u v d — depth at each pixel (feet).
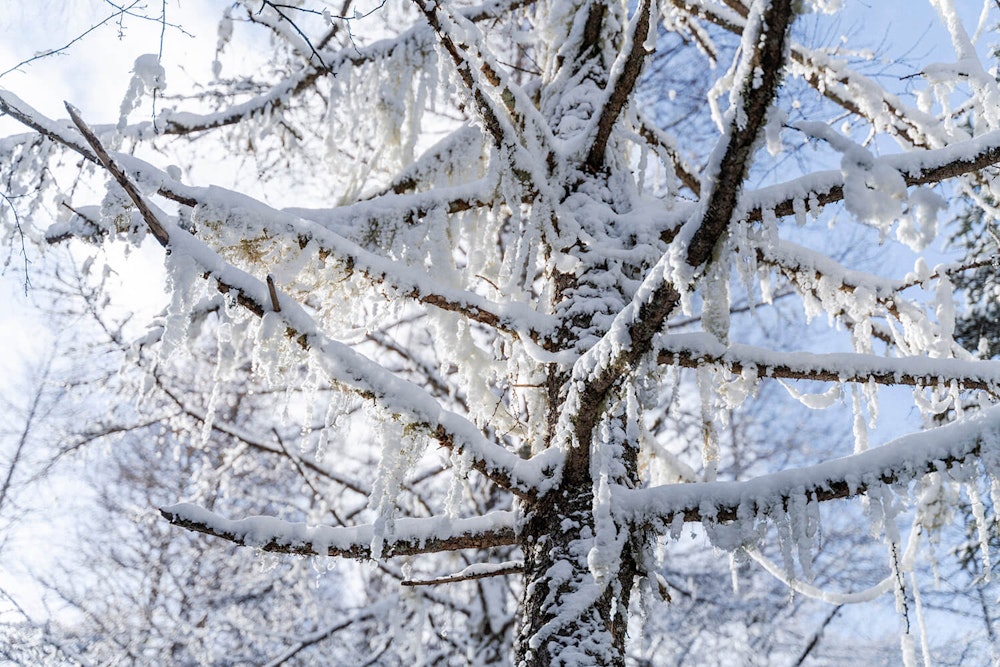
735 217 8.04
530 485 11.38
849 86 16.24
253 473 28.53
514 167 12.89
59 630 29.68
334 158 16.15
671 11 20.30
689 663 29.27
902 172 10.75
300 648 22.24
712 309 8.76
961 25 15.12
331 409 11.16
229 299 9.95
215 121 16.21
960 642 28.37
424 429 10.46
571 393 10.59
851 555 31.24
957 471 9.05
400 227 13.48
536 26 18.15
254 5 16.06
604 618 10.44
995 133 10.76
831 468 9.60
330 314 12.75
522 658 10.73
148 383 16.28
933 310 15.35
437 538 11.44
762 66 7.27
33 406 36.40
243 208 11.14
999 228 15.46
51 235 13.06
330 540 11.05
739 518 9.81
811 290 14.57
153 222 9.50
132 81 11.46
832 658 29.76
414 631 21.57
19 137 13.91
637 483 12.10
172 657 27.55
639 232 13.57
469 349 13.82
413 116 15.90
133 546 33.76
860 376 11.39
